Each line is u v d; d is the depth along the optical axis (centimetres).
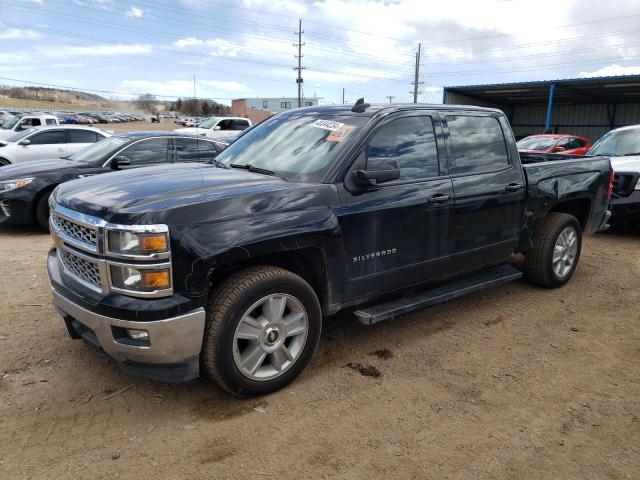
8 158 1195
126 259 277
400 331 438
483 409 322
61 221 327
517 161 483
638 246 760
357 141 366
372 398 332
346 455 276
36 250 690
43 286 534
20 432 290
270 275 316
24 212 780
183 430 295
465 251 436
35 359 375
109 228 279
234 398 329
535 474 264
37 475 256
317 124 403
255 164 396
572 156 629
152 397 329
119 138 897
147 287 277
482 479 260
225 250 292
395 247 382
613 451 284
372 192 365
